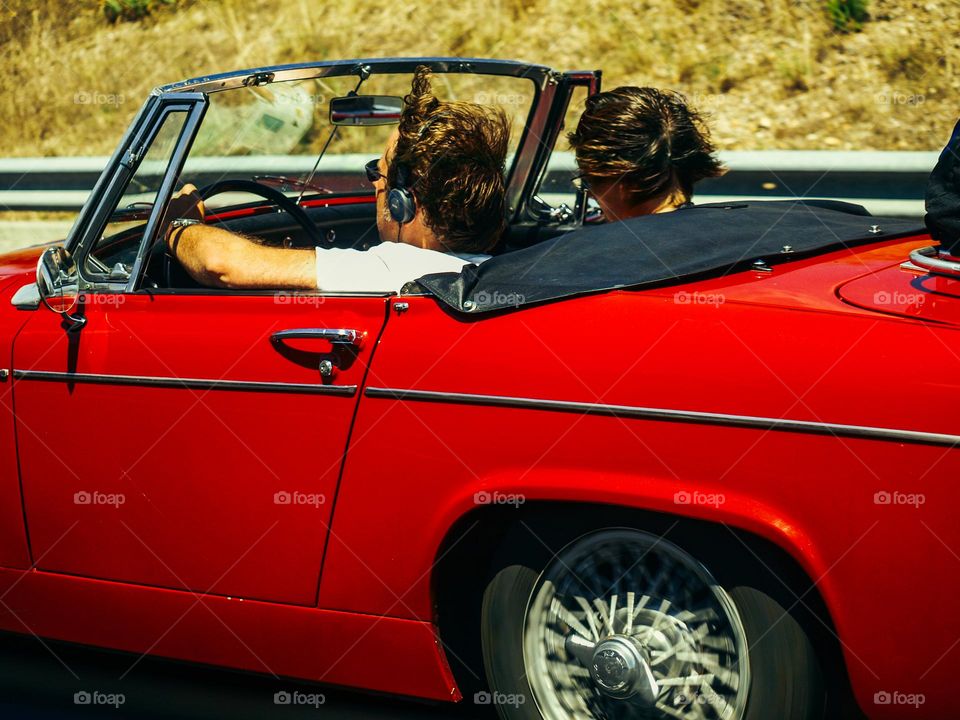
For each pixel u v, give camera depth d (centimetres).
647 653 230
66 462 280
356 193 353
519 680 244
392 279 266
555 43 848
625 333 225
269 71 295
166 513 270
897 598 202
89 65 1022
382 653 253
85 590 287
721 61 793
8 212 739
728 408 211
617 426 219
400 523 242
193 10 1015
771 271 244
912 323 210
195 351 263
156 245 289
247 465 257
